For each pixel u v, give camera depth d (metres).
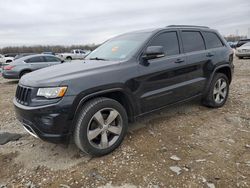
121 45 4.02
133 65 3.47
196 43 4.57
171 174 2.73
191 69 4.30
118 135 3.30
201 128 3.99
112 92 3.33
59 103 2.77
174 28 4.29
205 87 4.68
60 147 3.48
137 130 3.94
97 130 3.10
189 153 3.17
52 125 2.79
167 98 3.94
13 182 2.73
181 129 3.96
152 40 3.85
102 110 3.11
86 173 2.82
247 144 3.39
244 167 2.82
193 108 5.02
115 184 2.62
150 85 3.66
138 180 2.66
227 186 2.50
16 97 3.28
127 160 3.06
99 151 3.11
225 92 5.16
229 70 5.21
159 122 4.27
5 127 4.37
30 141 3.73
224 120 4.34
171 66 3.92
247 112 4.75
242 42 28.83
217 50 4.91
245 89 6.91
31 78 3.12
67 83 2.85
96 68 3.23
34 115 2.82
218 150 3.24
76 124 2.94
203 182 2.58
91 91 2.98
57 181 2.71
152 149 3.30
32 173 2.88
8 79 12.05
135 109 3.52
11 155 3.31
